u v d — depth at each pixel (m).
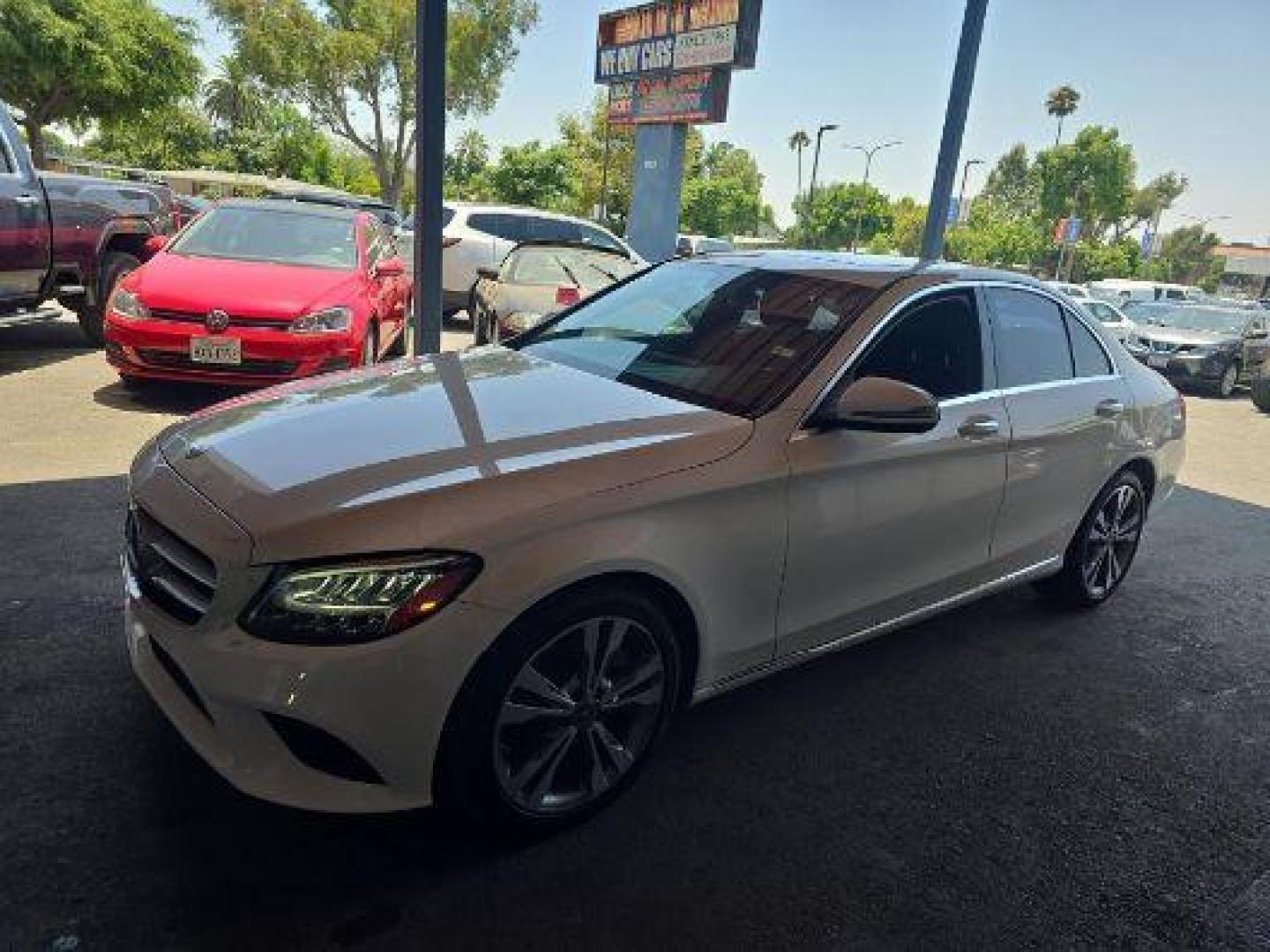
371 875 2.26
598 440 2.54
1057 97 81.38
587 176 44.94
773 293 3.41
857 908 2.32
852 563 3.00
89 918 2.04
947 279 3.45
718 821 2.60
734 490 2.57
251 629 2.06
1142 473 4.46
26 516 4.19
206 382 6.18
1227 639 4.34
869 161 56.66
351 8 38.16
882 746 3.09
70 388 6.72
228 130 58.78
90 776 2.50
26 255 6.84
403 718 2.10
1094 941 2.30
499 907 2.20
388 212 23.66
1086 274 70.25
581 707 2.40
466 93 39.75
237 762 2.12
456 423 2.62
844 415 2.76
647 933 2.17
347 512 2.13
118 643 3.17
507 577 2.15
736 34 17.06
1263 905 2.50
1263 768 3.21
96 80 25.50
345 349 6.38
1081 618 4.40
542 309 7.67
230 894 2.15
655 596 2.50
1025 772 3.03
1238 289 84.62
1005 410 3.48
